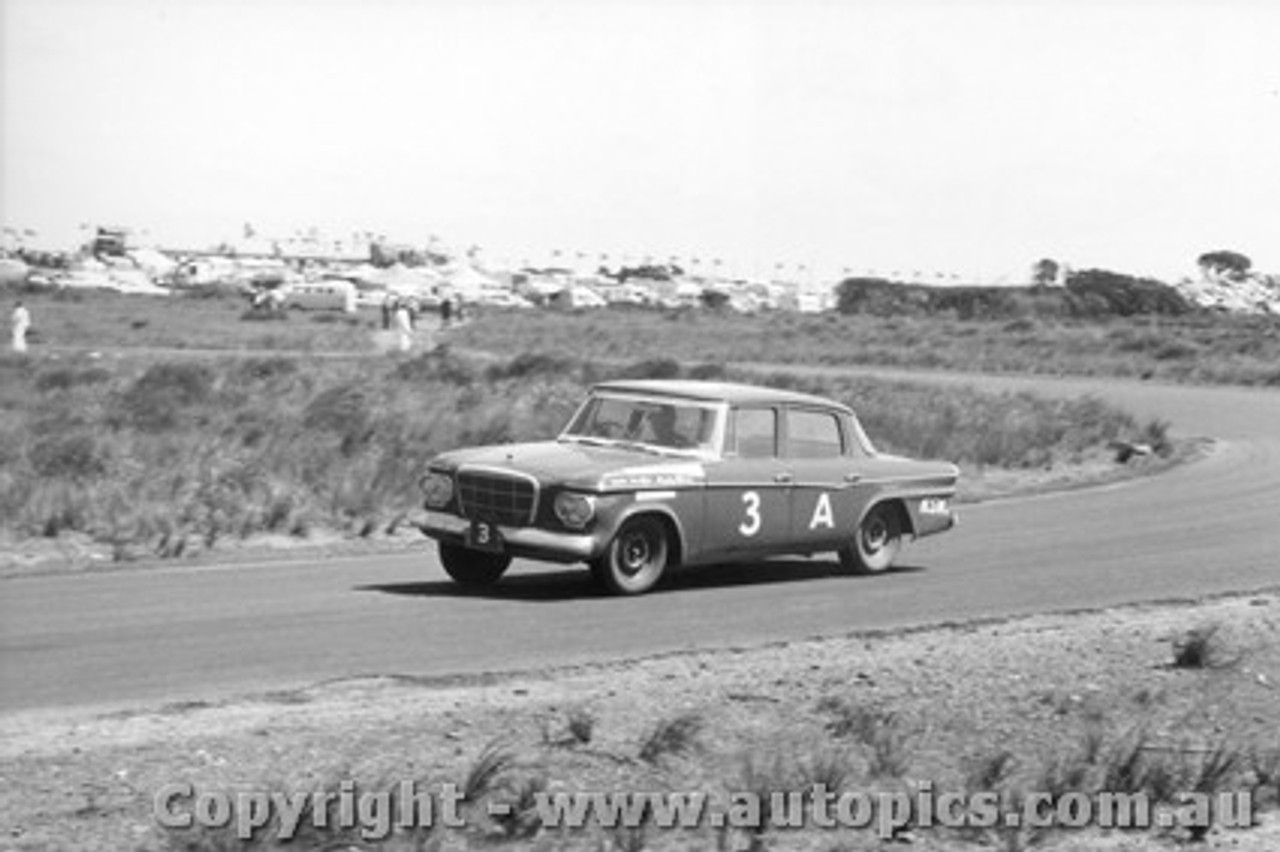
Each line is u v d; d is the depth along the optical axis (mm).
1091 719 18500
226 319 158875
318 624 22906
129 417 47062
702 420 26578
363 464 39062
